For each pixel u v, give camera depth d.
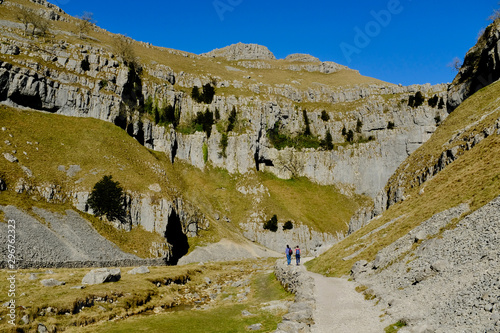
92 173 81.56
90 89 110.44
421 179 59.38
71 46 120.38
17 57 100.12
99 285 37.81
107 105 111.12
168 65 164.62
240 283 48.81
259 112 153.00
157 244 76.81
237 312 31.67
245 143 144.00
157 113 135.50
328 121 166.50
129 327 27.45
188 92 152.75
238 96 156.62
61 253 55.66
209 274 61.19
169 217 85.38
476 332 14.10
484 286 17.62
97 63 119.81
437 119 149.38
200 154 139.75
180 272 55.19
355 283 31.95
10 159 70.56
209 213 116.69
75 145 88.88
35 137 83.50
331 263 44.62
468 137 51.50
